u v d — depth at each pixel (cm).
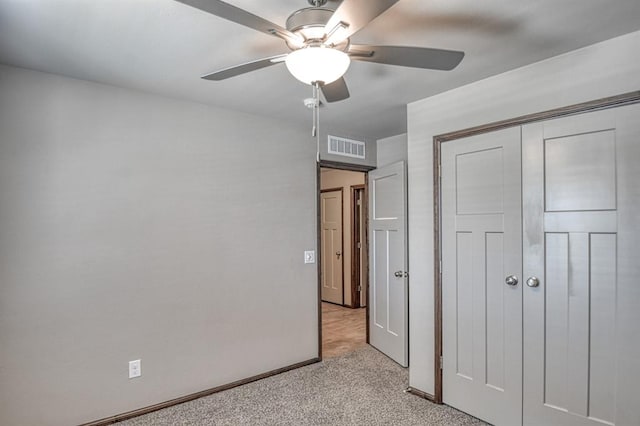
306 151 354
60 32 179
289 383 306
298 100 282
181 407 265
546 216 217
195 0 113
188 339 277
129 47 195
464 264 258
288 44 146
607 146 196
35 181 222
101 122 245
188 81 243
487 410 243
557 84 212
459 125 260
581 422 203
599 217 198
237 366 302
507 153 234
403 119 338
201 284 285
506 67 227
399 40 190
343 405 268
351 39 187
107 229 245
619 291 192
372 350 391
